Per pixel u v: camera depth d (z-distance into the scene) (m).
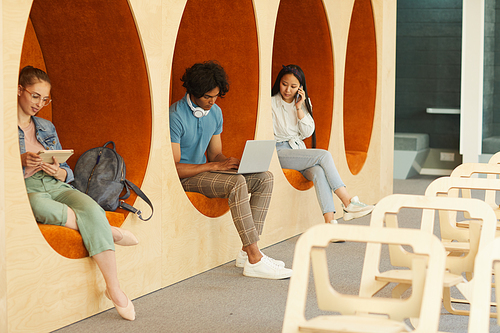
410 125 9.47
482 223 2.40
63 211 2.82
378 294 3.41
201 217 3.79
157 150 3.40
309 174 4.81
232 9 4.33
